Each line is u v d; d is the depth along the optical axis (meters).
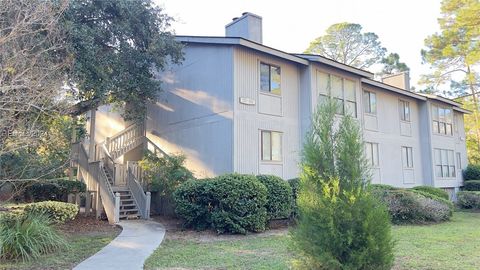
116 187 14.69
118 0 11.88
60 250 8.12
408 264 7.01
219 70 13.99
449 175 24.14
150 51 12.66
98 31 11.59
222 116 13.65
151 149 17.23
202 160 14.33
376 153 19.47
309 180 5.76
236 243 9.47
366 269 5.27
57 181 12.34
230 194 10.95
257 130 13.93
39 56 8.38
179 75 15.99
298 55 15.21
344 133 5.87
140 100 13.64
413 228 12.41
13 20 7.59
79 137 16.02
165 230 11.20
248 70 13.98
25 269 6.67
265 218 11.51
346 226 5.40
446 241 9.64
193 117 14.98
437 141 23.52
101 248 8.54
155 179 14.11
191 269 6.67
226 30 16.64
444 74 35.56
